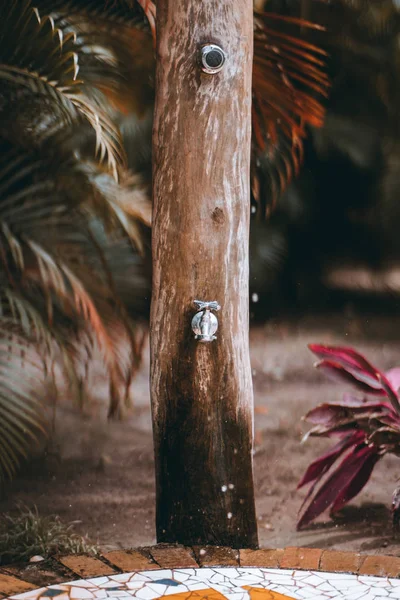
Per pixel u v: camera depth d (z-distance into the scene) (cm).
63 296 462
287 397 651
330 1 1062
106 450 507
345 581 263
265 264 1034
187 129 288
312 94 1063
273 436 537
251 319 1027
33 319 436
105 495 421
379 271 1273
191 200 292
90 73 429
